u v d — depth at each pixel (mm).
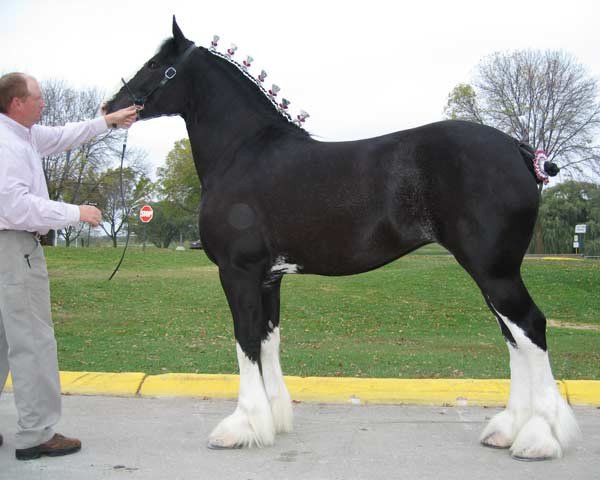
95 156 30906
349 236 3941
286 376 5719
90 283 14523
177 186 50938
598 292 13922
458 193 3707
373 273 16938
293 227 4020
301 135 4293
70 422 4691
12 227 3715
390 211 3865
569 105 30406
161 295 12977
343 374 6043
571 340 8172
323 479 3535
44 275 3918
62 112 33156
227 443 4047
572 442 3922
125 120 4426
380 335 8906
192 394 5398
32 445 3875
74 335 8547
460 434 4379
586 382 5340
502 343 8125
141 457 3924
